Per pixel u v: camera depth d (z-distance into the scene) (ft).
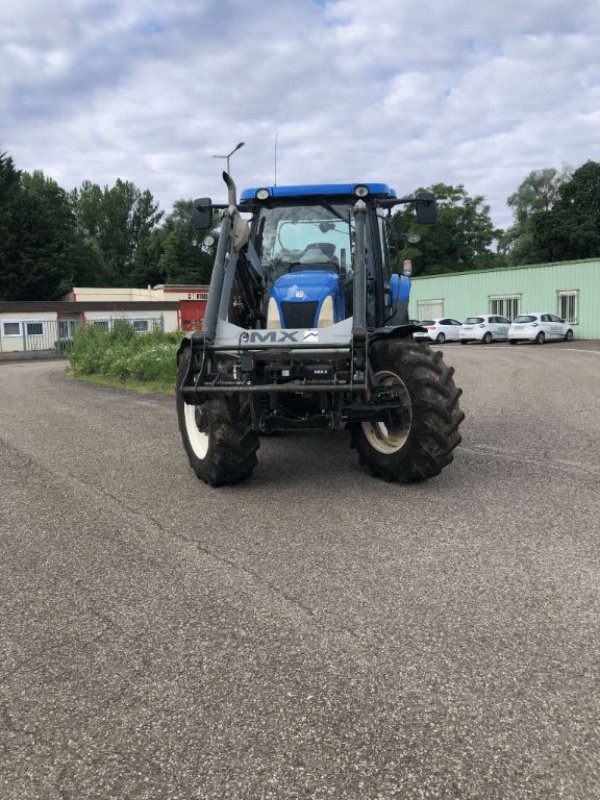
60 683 8.95
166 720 8.07
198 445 19.49
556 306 116.16
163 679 8.93
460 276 130.41
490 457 21.27
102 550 13.93
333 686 8.61
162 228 290.35
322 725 7.85
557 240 185.26
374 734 7.66
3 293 183.73
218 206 21.39
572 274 113.29
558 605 10.63
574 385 42.06
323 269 21.43
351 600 11.04
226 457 17.75
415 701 8.24
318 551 13.30
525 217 225.35
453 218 197.36
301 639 9.83
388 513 15.61
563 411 30.94
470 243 203.00
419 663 9.07
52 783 7.11
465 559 12.61
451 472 19.36
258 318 21.47
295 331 17.28
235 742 7.62
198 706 8.31
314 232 21.91
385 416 17.42
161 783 7.05
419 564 12.44
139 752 7.54
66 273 192.34
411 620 10.27
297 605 10.94
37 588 12.09
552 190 222.28
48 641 10.09
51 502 17.74
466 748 7.39
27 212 186.19
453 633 9.83
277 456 22.17
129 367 52.37
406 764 7.18
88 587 12.05
